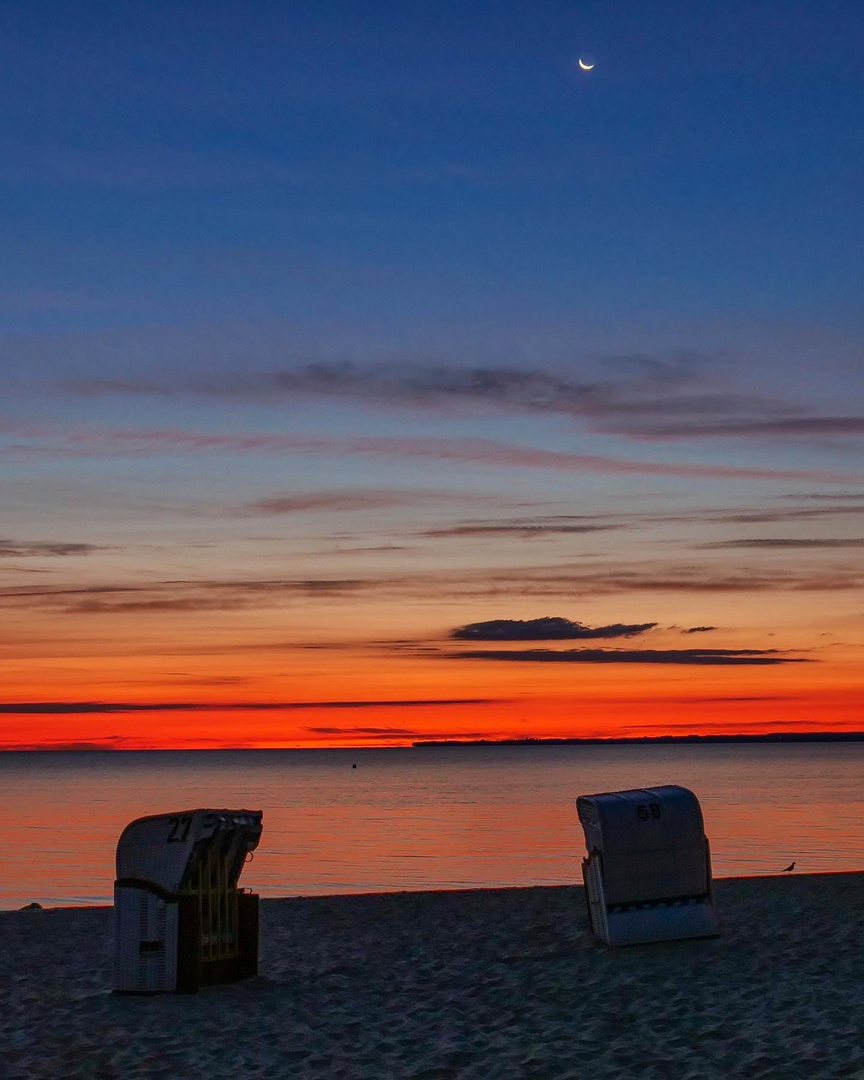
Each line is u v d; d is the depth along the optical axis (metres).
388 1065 8.55
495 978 11.66
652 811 12.84
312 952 13.58
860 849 46.00
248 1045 9.14
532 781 151.50
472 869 39.56
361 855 45.38
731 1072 7.97
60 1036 9.44
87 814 81.50
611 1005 10.23
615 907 12.66
